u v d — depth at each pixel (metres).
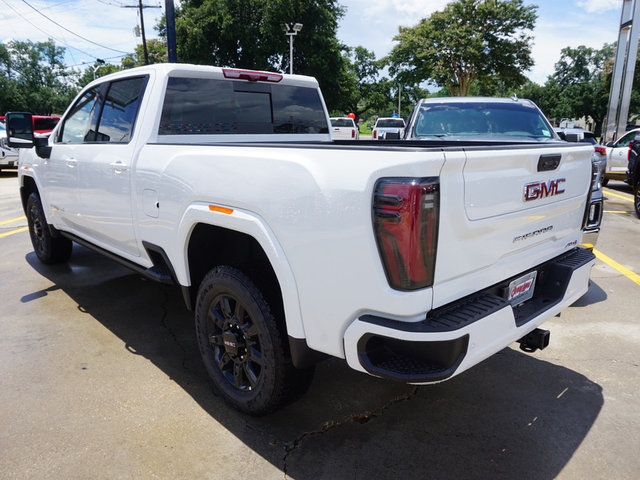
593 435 2.50
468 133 5.80
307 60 35.09
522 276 2.40
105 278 4.97
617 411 2.71
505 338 2.06
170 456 2.31
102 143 3.56
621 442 2.45
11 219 8.08
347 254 1.88
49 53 74.62
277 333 2.29
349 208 1.84
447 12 29.72
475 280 2.06
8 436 2.44
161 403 2.76
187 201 2.60
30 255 5.84
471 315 1.91
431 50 29.56
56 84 76.06
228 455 2.33
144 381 2.99
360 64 67.56
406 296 1.77
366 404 2.79
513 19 28.95
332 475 2.20
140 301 4.35
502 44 29.34
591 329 3.80
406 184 1.71
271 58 35.56
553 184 2.39
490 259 2.09
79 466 2.24
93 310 4.13
